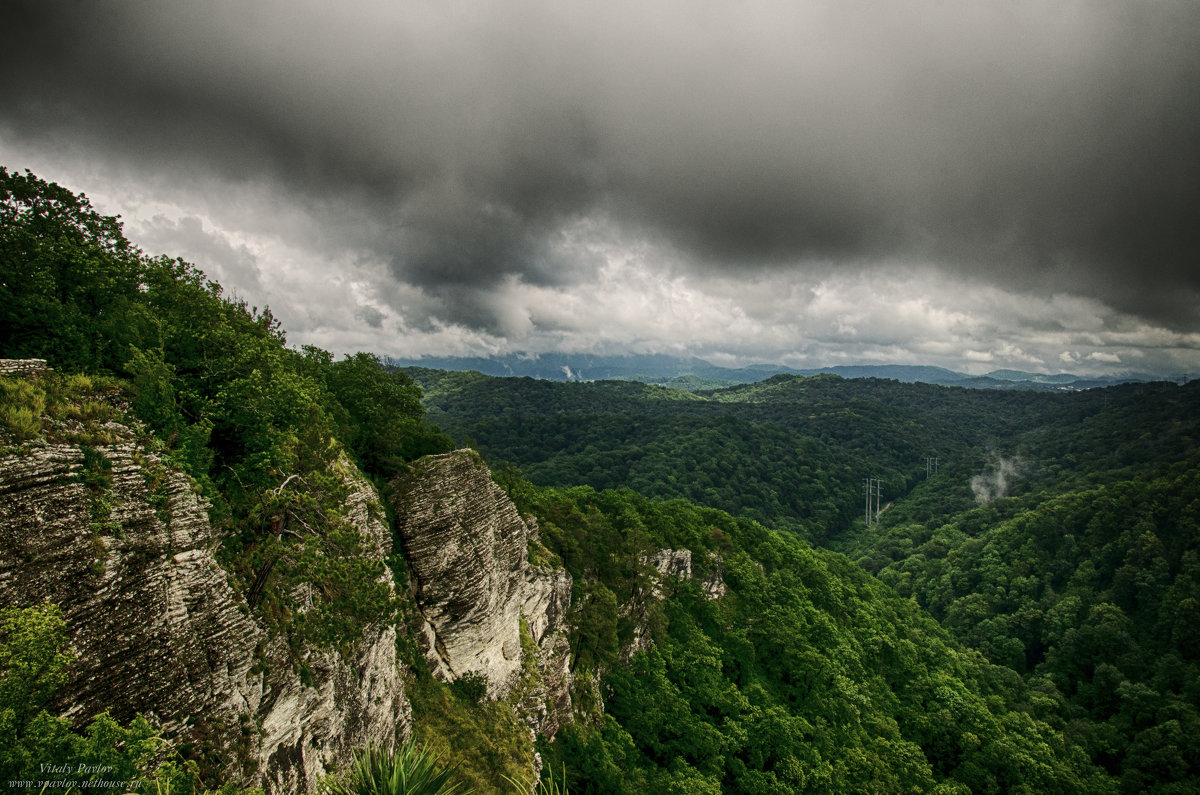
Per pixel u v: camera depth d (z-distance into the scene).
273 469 24.88
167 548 17.12
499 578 40.38
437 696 33.06
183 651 16.27
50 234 24.12
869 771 57.03
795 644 69.31
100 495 15.73
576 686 49.81
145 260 28.38
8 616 11.32
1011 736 69.81
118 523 15.73
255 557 21.41
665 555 72.56
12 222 23.20
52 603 13.56
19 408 15.28
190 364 25.47
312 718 21.47
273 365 27.48
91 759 10.77
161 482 17.80
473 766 30.62
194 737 15.77
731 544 90.69
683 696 56.44
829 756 57.34
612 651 55.38
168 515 17.58
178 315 27.22
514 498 56.44
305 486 26.14
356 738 24.53
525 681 41.56
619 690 54.31
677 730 51.62
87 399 18.00
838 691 65.62
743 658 67.12
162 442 19.44
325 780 15.08
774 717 55.72
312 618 22.95
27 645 10.74
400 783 12.30
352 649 25.38
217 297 33.09
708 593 75.19
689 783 44.59
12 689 10.39
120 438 17.58
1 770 9.80
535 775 34.56
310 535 24.03
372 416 44.03
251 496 23.38
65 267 23.55
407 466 39.62
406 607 33.44
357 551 25.91
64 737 10.73
